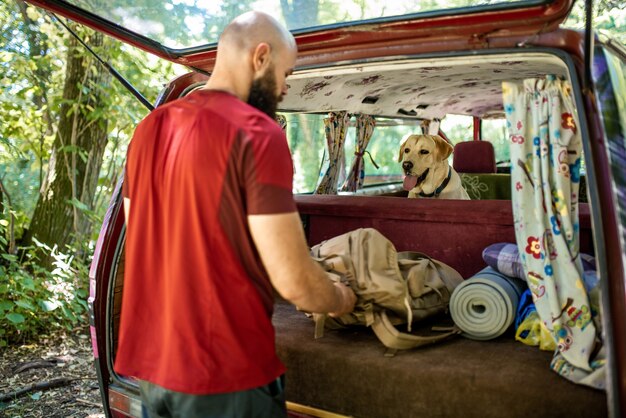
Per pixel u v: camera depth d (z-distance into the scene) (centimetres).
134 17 246
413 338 210
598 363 181
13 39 581
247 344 152
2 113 547
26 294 475
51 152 572
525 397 181
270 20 169
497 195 502
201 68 259
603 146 169
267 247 147
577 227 195
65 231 551
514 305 220
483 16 186
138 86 633
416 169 434
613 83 184
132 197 170
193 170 150
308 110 371
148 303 165
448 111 511
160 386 158
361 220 303
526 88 199
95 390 376
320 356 211
